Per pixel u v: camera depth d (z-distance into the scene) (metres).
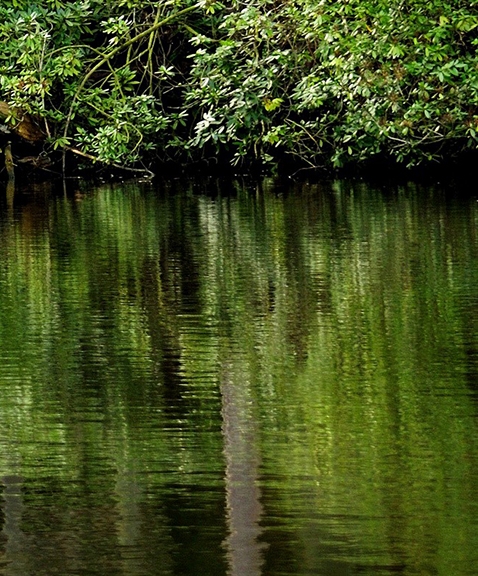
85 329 11.32
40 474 7.25
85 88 27.27
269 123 25.38
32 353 10.41
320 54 24.19
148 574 5.98
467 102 23.41
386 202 21.11
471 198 21.36
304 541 6.22
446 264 14.25
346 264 14.46
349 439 7.75
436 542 6.17
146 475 7.20
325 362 9.84
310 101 24.17
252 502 6.70
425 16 22.80
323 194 22.83
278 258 15.05
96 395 8.99
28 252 15.94
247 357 10.08
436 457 7.35
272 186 24.69
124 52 28.66
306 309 11.98
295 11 23.33
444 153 27.17
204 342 10.69
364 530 6.32
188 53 28.48
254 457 7.43
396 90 23.17
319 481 6.99
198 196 23.03
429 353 10.05
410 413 8.29
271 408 8.51
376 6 22.62
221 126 25.94
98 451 7.65
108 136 26.19
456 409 8.37
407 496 6.74
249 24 24.28
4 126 27.36
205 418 8.32
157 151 28.59
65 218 19.67
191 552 6.18
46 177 27.94
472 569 5.88
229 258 15.13
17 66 27.08
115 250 15.99
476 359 9.80
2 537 6.41
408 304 12.05
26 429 8.13
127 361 10.05
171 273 14.16
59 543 6.31
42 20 26.83
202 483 7.05
